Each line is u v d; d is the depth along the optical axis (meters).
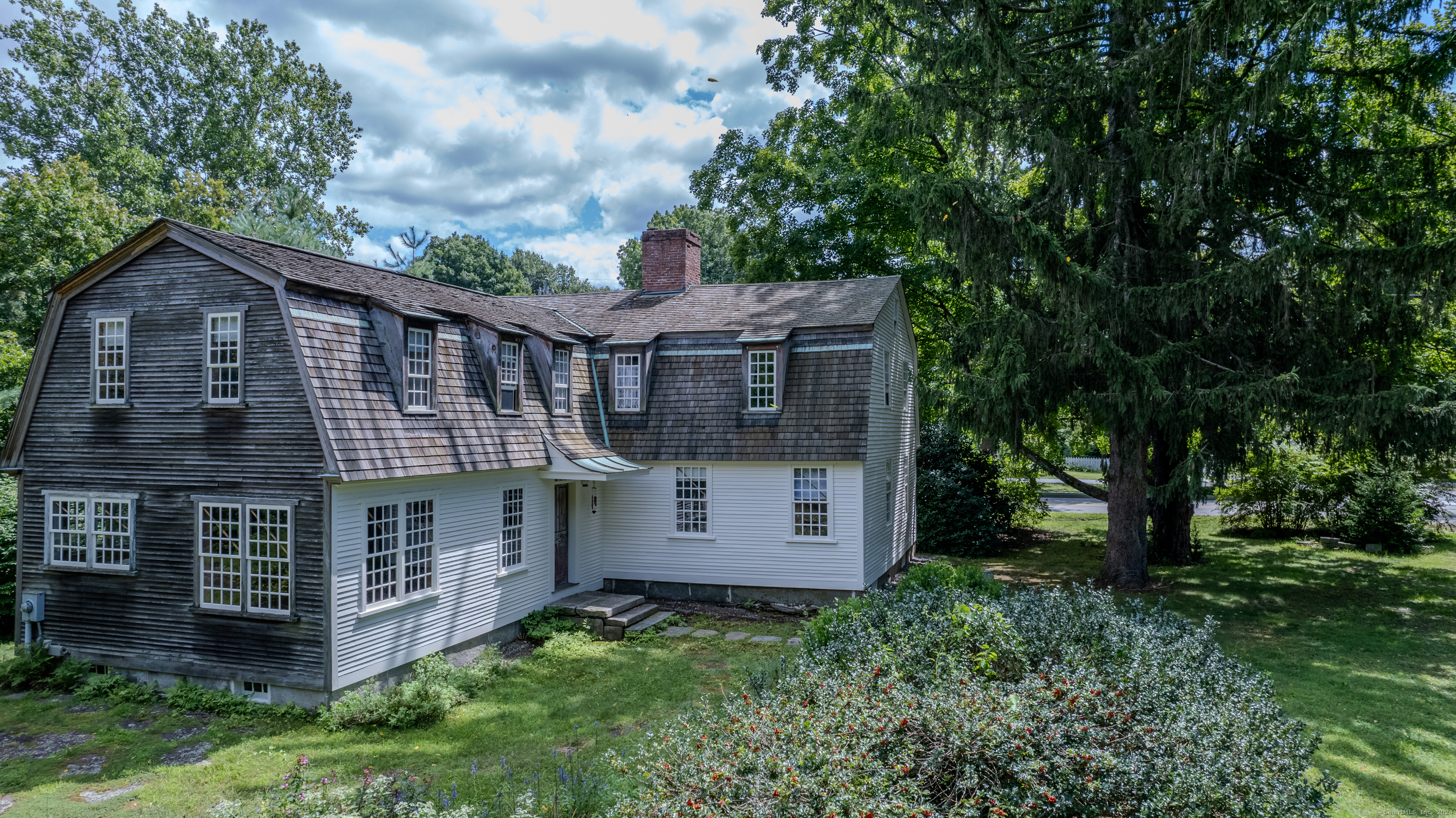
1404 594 18.02
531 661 13.58
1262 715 6.71
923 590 11.03
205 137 37.00
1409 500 23.08
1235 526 27.30
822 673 7.24
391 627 11.85
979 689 6.25
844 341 17.59
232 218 31.11
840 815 4.61
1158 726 5.96
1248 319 16.73
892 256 28.72
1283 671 12.66
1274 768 5.85
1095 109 17.08
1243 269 14.62
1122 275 16.56
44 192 22.55
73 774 9.16
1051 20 18.25
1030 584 19.39
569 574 17.45
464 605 13.53
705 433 17.89
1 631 14.89
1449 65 15.41
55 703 11.46
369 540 11.52
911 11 17.39
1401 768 8.98
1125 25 16.69
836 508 17.08
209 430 11.52
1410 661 13.19
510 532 14.96
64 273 22.20
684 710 11.01
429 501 12.74
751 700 6.56
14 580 15.03
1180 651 7.73
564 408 17.31
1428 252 13.45
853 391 17.19
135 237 11.82
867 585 17.42
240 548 11.23
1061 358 16.67
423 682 11.11
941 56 16.66
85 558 12.27
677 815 4.80
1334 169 16.38
